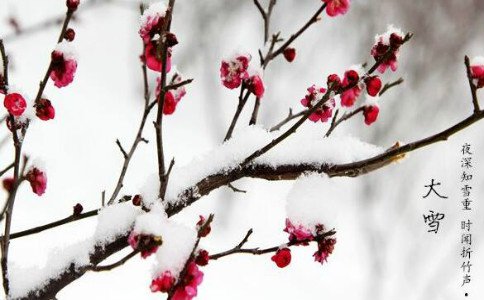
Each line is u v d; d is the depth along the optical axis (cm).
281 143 129
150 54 121
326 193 121
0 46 116
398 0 839
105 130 763
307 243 121
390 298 613
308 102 150
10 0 818
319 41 886
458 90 848
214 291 554
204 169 127
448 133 104
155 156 754
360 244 682
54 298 122
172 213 123
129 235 120
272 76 802
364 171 121
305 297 584
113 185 646
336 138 128
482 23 847
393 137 757
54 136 697
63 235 484
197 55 930
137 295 464
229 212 662
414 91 784
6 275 117
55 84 125
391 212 712
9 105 112
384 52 142
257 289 578
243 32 955
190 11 939
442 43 825
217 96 895
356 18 869
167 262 106
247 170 127
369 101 150
